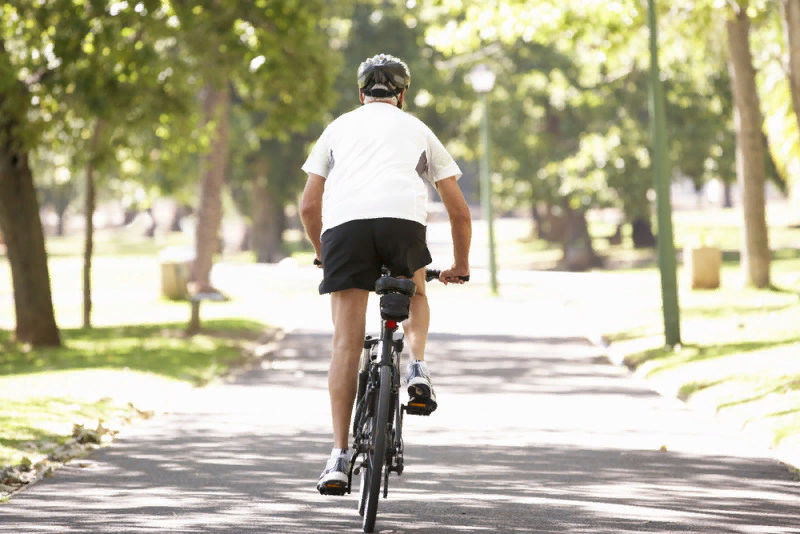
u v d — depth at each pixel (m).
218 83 46.94
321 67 48.38
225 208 174.75
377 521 15.85
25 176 45.91
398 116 14.66
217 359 40.72
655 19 40.03
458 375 36.03
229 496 17.62
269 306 68.50
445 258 130.50
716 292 61.53
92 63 42.56
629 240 137.25
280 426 25.66
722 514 16.38
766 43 63.53
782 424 23.47
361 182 14.31
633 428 25.17
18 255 45.62
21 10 42.56
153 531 15.12
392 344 14.65
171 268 74.75
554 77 106.25
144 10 41.25
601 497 17.64
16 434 22.52
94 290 88.56
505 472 19.88
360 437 14.99
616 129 102.19
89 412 26.14
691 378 32.06
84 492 17.91
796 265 83.88
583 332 50.50
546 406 28.91
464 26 50.31
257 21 45.19
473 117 114.75
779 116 56.81
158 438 23.80
